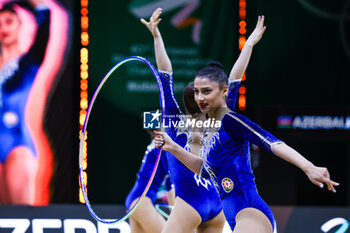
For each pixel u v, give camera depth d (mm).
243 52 11297
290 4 23000
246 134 8688
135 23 22156
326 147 23969
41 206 16891
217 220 11797
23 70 20812
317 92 23266
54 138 21062
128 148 22406
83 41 21812
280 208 16672
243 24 22656
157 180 14297
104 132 22234
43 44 20922
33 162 20875
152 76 22344
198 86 9477
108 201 22312
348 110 22859
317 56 23172
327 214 16609
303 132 22922
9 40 20703
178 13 22234
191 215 11242
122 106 22250
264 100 23172
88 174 22188
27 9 20828
